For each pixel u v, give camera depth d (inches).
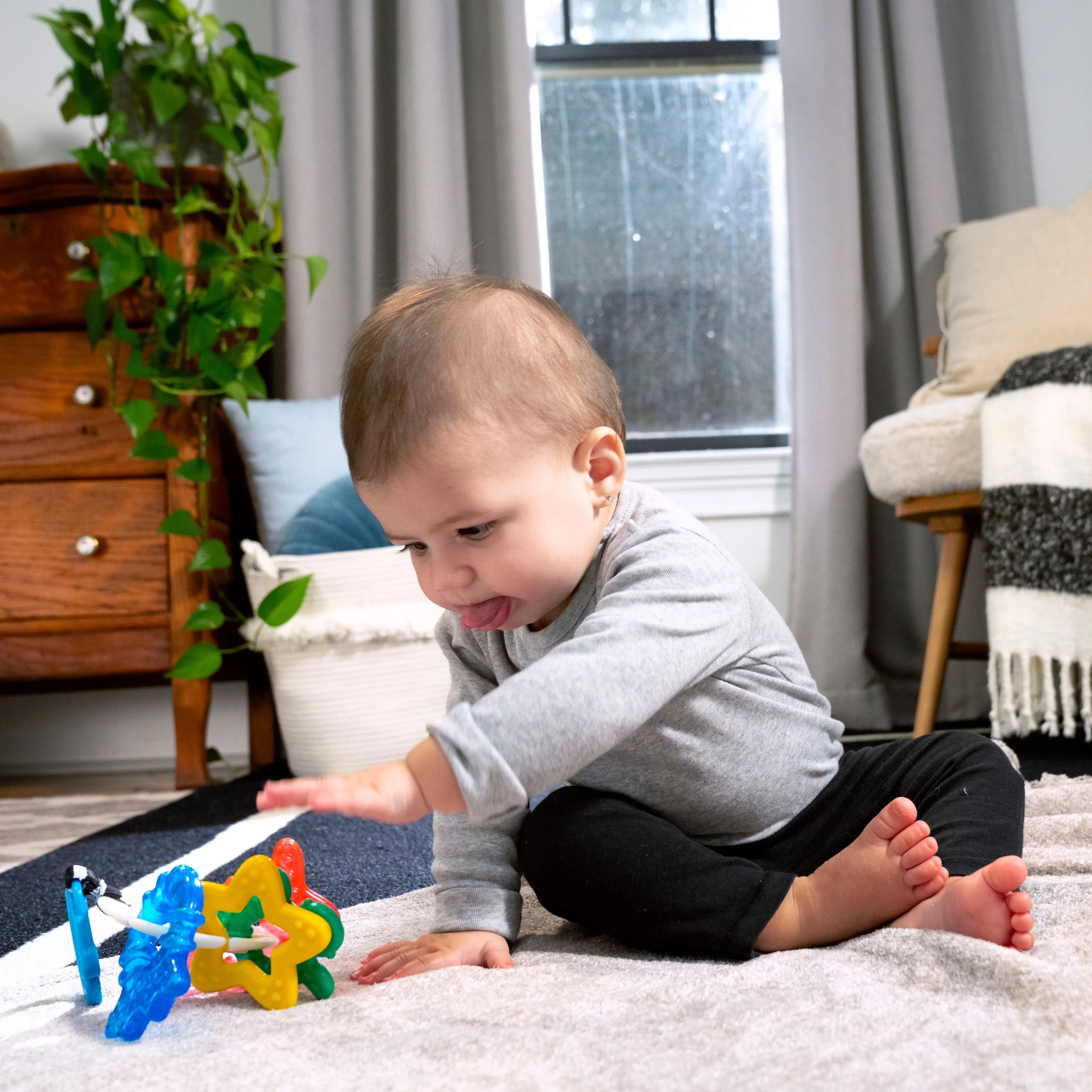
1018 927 23.1
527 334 27.8
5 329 70.1
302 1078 18.7
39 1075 20.0
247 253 70.6
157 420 69.7
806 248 83.6
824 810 31.4
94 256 69.2
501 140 83.7
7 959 30.8
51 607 68.8
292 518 70.0
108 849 45.6
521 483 26.9
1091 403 59.2
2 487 69.1
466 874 30.0
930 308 84.4
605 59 93.5
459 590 27.5
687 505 87.7
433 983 24.5
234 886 24.2
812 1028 19.6
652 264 94.7
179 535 67.5
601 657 25.4
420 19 81.4
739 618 29.0
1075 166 89.8
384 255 85.2
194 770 69.1
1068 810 40.5
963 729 80.6
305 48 81.2
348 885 38.1
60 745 85.0
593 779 30.5
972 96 87.0
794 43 84.3
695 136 94.9
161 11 71.6
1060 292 73.7
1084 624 57.8
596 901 27.1
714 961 26.3
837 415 82.4
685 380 94.5
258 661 80.6
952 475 66.5
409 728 65.3
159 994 22.4
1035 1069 17.1
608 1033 20.4
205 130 71.3
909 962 22.7
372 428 26.8
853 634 81.6
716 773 29.6
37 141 85.8
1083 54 90.2
